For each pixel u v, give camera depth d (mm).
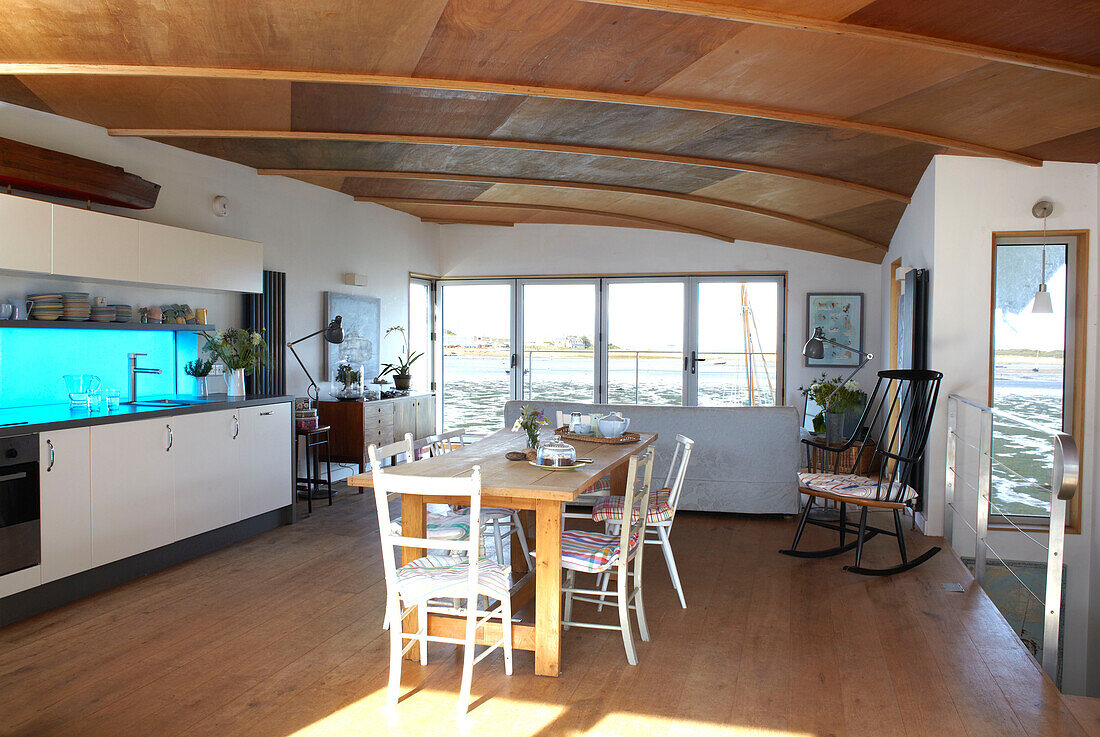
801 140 4691
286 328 6320
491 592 2814
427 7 2906
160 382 5121
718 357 8516
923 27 3002
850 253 7750
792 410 5457
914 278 5367
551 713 2693
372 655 3182
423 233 8820
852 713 2684
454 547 2658
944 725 2600
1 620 3455
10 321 3830
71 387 4426
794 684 2918
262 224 6035
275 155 5484
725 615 3670
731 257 8398
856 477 4727
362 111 4309
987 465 4141
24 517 3512
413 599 2650
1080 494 5062
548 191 6766
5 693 2818
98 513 3883
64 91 3896
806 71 3533
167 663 3090
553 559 2992
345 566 4426
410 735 2541
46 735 2514
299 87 3875
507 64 3504
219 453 4723
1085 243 4996
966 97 3807
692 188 6215
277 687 2885
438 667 3088
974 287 5059
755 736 2527
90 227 4102
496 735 2541
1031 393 5180
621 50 3328
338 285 7082
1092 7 2803
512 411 5949
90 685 2889
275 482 5262
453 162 5699
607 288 8836
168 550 4398
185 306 5012
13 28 3070
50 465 3625
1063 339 5121
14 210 3684
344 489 6660
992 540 5148
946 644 3301
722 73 3582
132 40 3201
